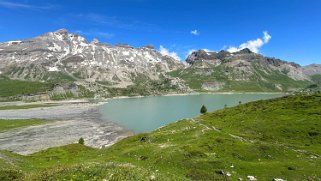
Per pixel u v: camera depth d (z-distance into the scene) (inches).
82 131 6879.9
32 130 7071.9
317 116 3503.9
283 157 2343.8
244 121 3806.6
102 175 978.7
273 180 1809.8
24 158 2883.9
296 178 1844.2
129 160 2347.4
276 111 4055.1
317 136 2952.8
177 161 2169.0
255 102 5113.2
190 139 2982.3
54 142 5684.1
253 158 2311.8
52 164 2437.3
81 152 3383.4
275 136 3097.9
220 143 2593.5
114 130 6919.3
